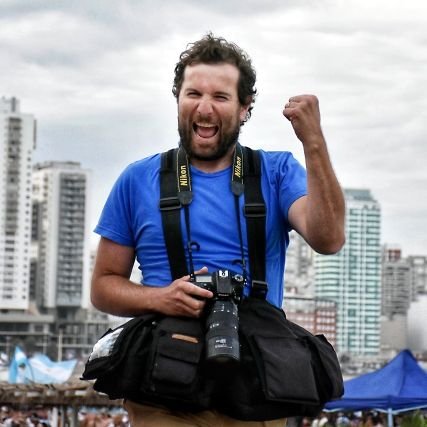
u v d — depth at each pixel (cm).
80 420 3944
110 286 470
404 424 1036
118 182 480
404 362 2773
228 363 427
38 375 3931
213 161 468
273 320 447
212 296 439
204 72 457
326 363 443
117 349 438
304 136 434
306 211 441
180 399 430
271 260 464
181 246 459
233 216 461
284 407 437
